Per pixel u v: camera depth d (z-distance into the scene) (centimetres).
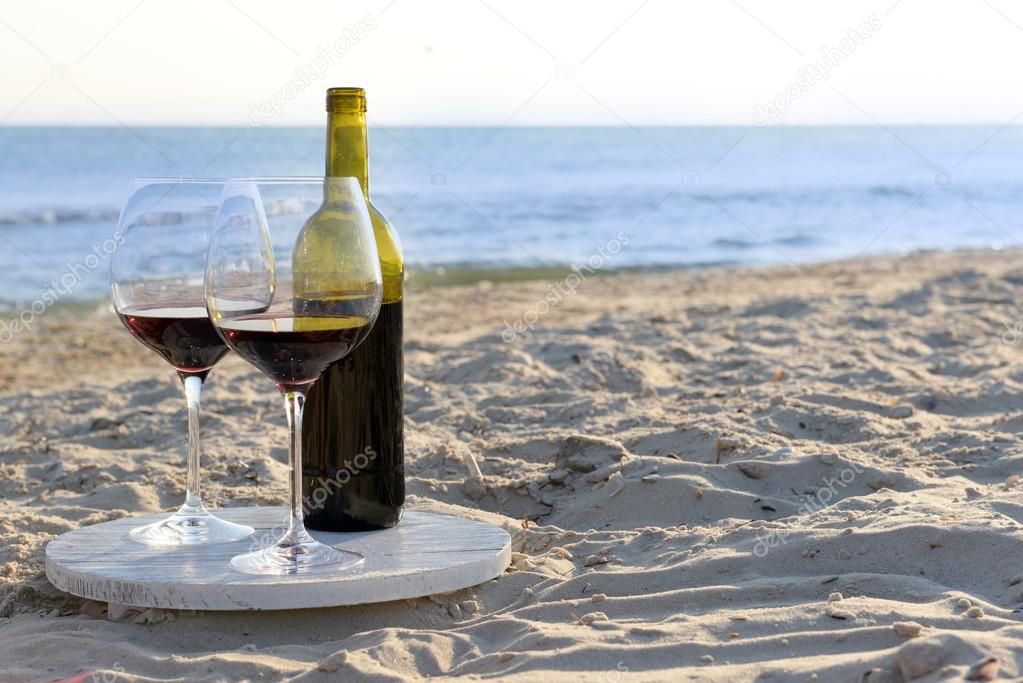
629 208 2664
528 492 336
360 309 214
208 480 361
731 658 197
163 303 242
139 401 529
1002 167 4591
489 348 645
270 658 210
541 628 217
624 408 445
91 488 362
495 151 4872
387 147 4800
